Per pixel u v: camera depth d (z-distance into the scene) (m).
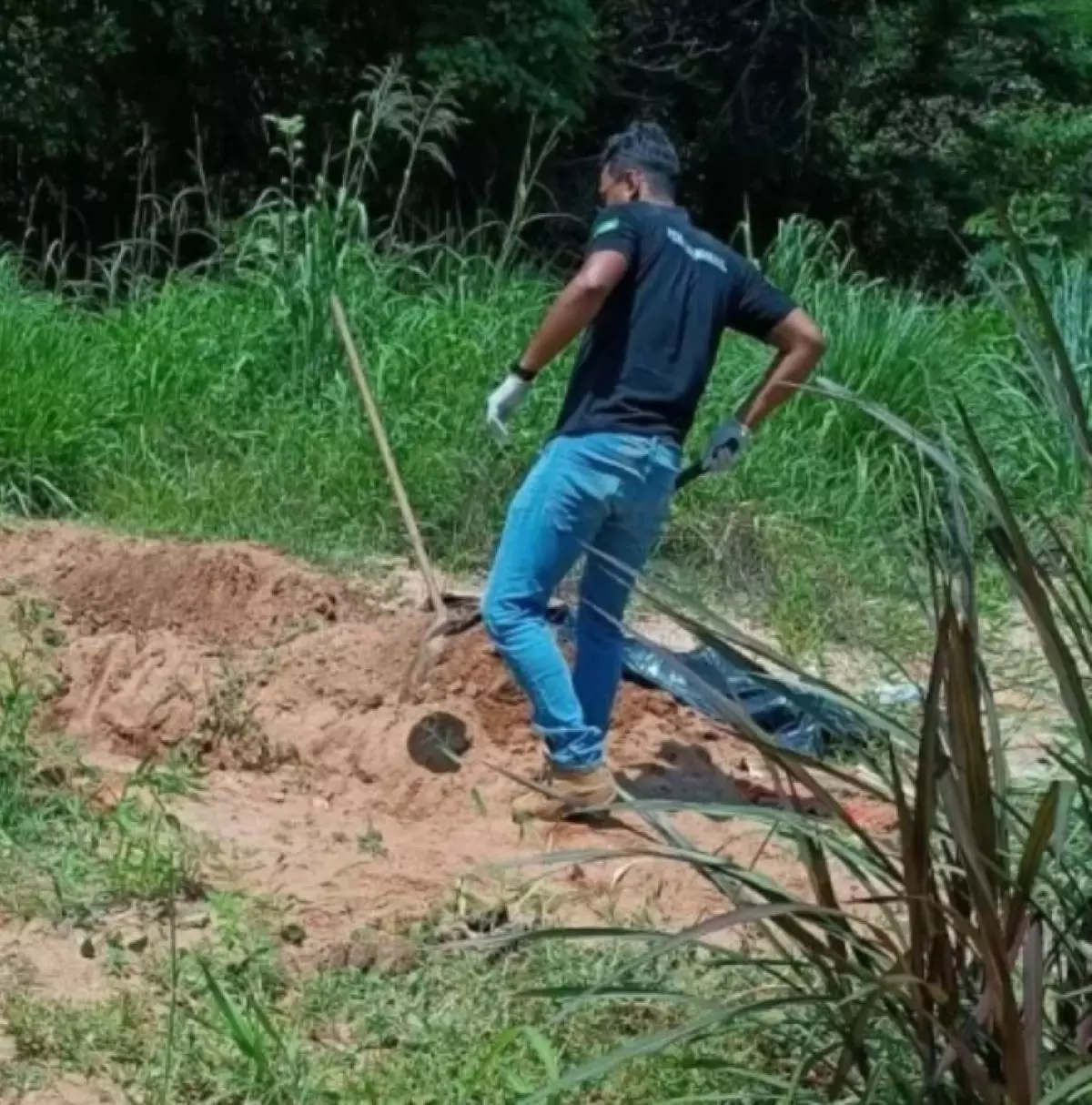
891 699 7.19
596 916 5.19
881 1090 3.70
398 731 6.43
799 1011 4.10
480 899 5.25
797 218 12.41
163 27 16.44
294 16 16.70
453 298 11.16
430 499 9.41
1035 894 3.68
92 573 7.79
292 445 9.76
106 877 5.27
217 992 4.22
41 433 9.46
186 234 15.80
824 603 8.48
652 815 4.19
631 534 6.03
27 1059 4.32
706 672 7.01
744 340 10.33
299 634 7.35
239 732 6.43
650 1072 4.19
